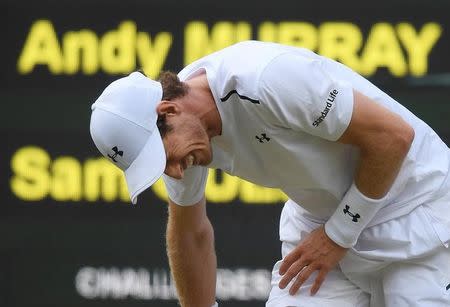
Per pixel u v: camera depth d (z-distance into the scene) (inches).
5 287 937.5
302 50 607.2
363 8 922.7
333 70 614.9
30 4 930.7
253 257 925.8
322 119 584.7
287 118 583.2
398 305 639.8
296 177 620.1
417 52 924.0
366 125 590.6
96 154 933.8
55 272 936.9
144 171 582.6
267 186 633.6
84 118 933.8
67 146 933.8
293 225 673.6
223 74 589.3
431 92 923.4
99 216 933.2
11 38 930.7
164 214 932.6
